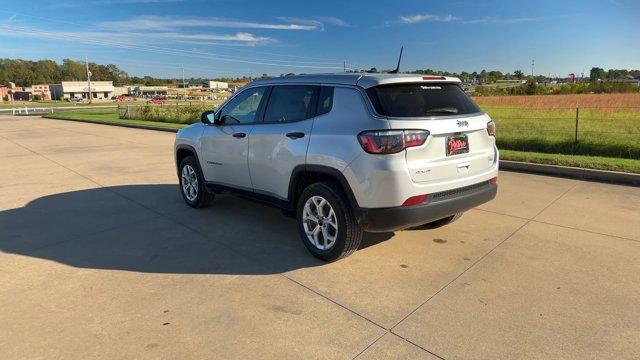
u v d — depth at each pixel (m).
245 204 6.82
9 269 4.48
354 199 4.08
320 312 3.56
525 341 3.11
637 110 17.11
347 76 4.38
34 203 7.11
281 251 4.86
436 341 3.14
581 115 17.50
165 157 11.95
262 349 3.09
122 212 6.49
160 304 3.73
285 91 4.95
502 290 3.85
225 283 4.11
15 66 176.62
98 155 12.58
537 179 8.18
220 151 5.73
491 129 4.65
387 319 3.44
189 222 5.95
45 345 3.17
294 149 4.59
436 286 3.95
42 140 17.33
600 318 3.38
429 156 4.02
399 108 4.00
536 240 5.02
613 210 6.11
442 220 5.39
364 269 4.34
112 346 3.14
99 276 4.29
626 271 4.18
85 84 137.50
